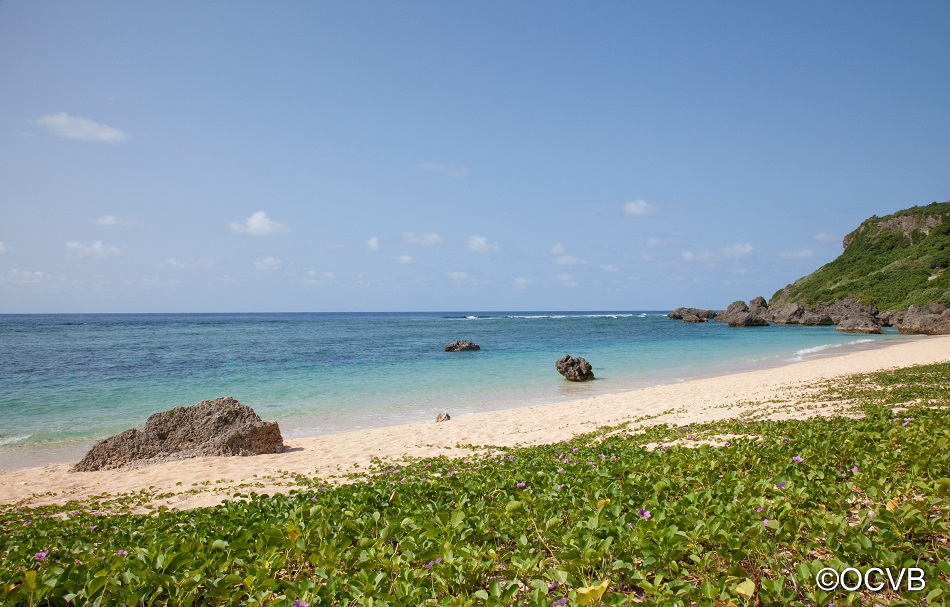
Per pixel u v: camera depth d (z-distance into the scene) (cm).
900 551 463
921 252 11456
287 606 421
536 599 418
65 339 6244
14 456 1605
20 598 446
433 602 419
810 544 499
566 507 662
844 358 3550
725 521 527
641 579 455
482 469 1006
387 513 693
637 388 2745
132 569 488
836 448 845
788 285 14900
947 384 1777
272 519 687
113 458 1489
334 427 1962
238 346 5256
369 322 13238
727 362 3816
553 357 4234
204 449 1505
